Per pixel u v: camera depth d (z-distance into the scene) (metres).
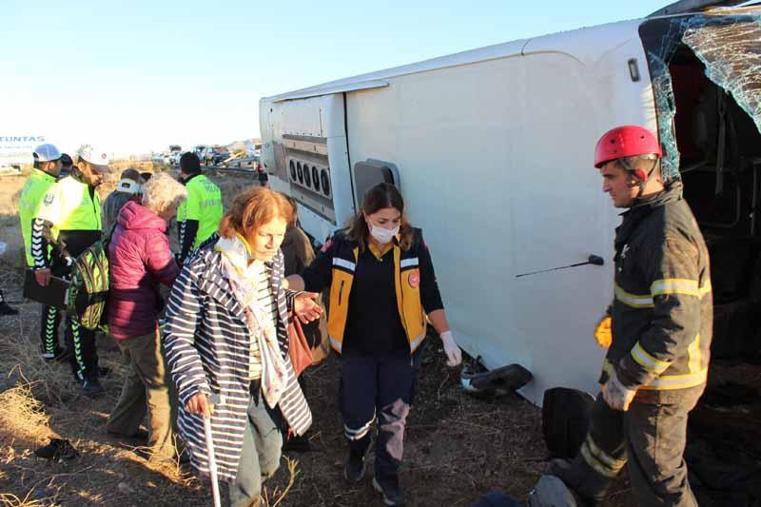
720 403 4.04
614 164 2.40
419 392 4.90
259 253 2.64
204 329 2.64
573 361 3.99
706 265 2.32
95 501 3.50
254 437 2.92
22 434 4.13
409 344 3.24
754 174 4.50
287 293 3.13
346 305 3.21
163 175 3.71
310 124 8.21
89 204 5.30
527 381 4.43
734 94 2.90
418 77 5.33
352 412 3.31
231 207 2.66
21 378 5.09
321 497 3.57
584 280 3.76
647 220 2.35
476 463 3.88
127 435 4.16
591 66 3.45
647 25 3.28
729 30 3.17
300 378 4.60
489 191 4.55
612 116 3.34
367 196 3.09
